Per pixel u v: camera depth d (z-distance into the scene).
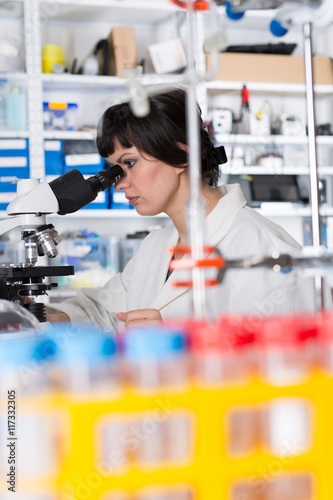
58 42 4.10
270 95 4.45
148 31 4.27
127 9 3.96
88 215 3.79
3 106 3.66
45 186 1.55
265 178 4.14
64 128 3.82
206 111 4.00
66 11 3.96
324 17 1.09
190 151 0.94
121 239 3.85
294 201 4.14
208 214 1.77
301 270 1.02
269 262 0.98
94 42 4.16
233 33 4.44
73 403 0.75
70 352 0.78
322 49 4.57
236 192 1.79
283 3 1.06
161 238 2.01
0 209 3.61
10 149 3.64
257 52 4.18
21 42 3.93
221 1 1.07
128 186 1.77
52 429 0.77
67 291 3.69
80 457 0.75
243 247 1.67
